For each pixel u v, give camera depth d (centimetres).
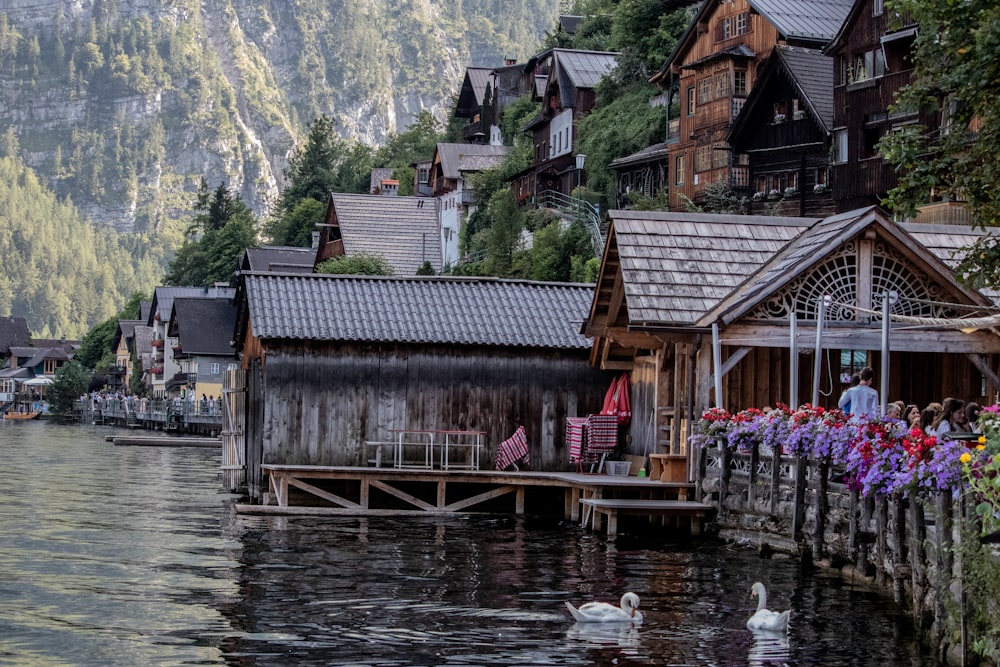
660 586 2291
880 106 5691
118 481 4975
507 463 3688
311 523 3309
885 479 2014
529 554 2706
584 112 9906
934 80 2558
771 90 6631
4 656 1725
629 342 3525
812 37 6838
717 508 2919
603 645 1811
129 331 16888
